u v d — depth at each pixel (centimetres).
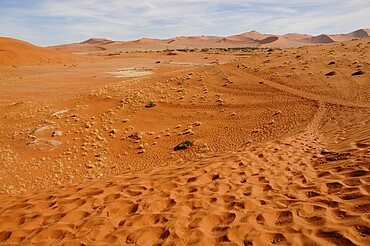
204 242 371
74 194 614
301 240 339
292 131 1512
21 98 3450
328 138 1005
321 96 2430
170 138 1994
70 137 2028
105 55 11206
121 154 1791
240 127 2033
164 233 409
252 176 632
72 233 433
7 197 698
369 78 2706
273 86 2931
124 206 512
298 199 467
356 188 447
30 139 1977
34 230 460
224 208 470
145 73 5341
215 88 3148
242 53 11356
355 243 308
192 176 661
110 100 2878
